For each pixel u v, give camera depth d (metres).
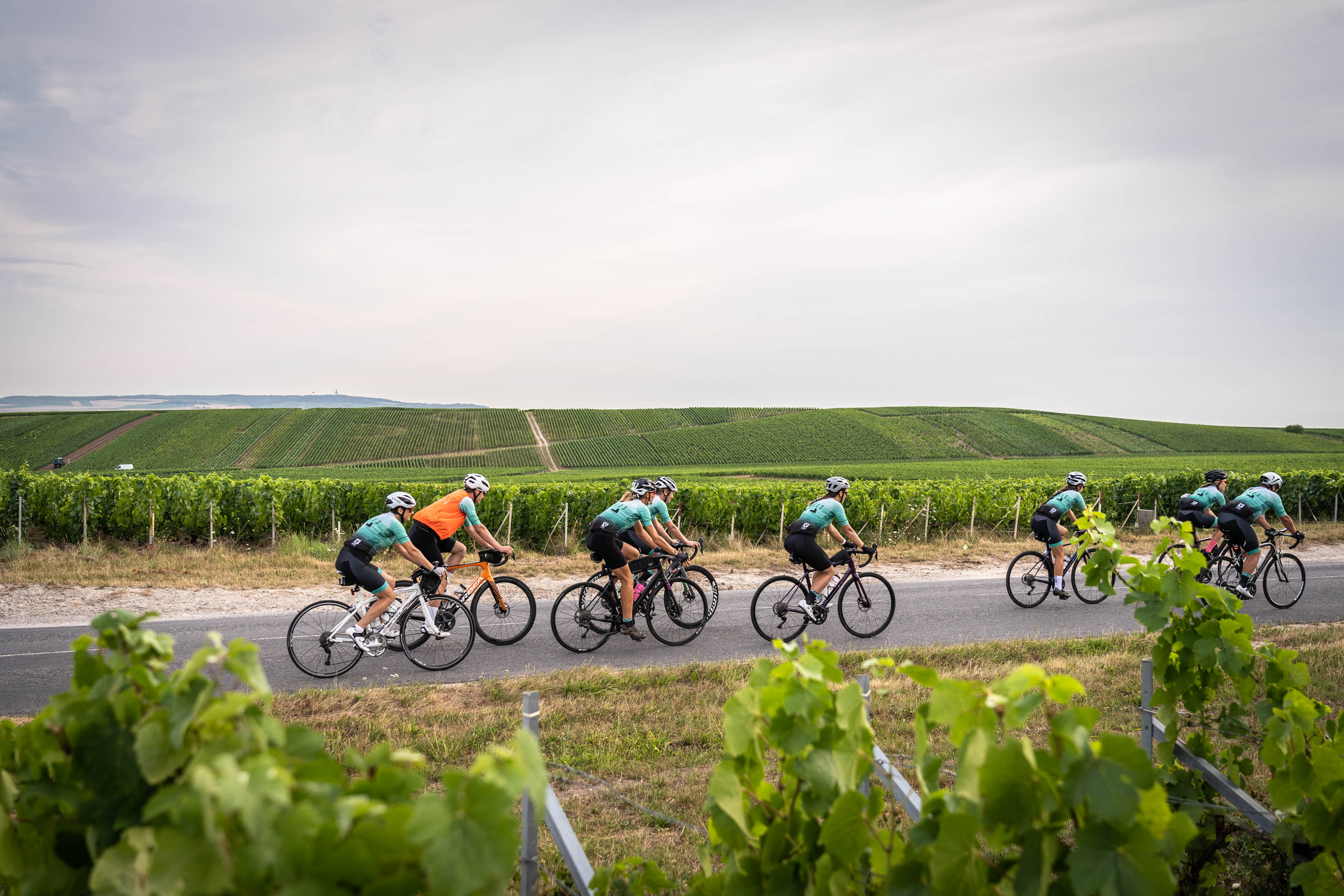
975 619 10.49
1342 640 8.72
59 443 69.00
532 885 3.08
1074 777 1.64
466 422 87.00
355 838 1.32
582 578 12.87
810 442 81.00
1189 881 3.53
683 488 18.84
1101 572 4.04
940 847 1.65
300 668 7.44
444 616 8.00
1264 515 10.80
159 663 1.71
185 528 15.48
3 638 8.59
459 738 5.63
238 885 1.26
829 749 1.98
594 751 5.50
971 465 67.44
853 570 9.32
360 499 17.23
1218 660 3.46
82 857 1.64
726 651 8.72
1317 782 2.89
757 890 2.00
